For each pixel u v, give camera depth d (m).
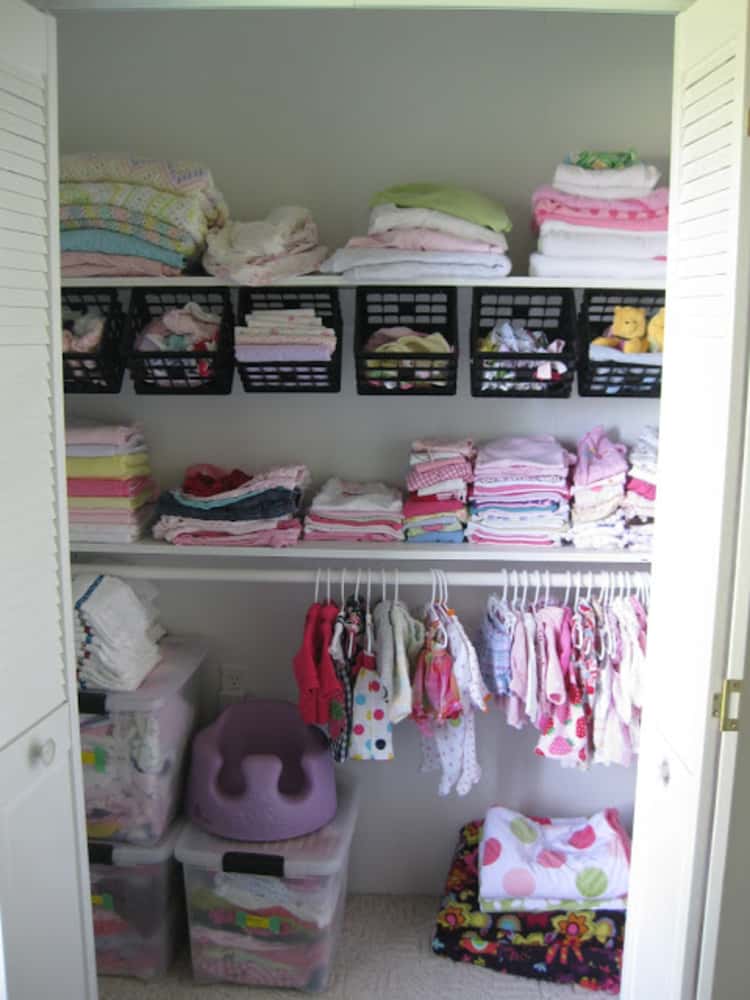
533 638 2.27
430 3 1.49
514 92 2.33
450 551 2.26
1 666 1.43
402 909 2.59
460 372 2.45
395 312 2.39
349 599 2.32
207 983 2.31
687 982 1.53
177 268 2.18
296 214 2.22
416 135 2.36
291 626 2.57
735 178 1.33
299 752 2.47
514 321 2.36
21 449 1.47
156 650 2.42
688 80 1.52
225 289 2.32
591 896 2.36
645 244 2.13
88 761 2.24
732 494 1.38
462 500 2.35
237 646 2.59
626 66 2.31
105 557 2.55
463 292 2.41
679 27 1.56
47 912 1.59
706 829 1.47
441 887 2.65
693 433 1.51
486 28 2.30
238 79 2.35
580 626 2.27
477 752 2.60
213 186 2.22
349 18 2.31
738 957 1.58
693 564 1.50
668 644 1.61
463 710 2.28
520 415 2.47
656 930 1.67
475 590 2.53
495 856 2.39
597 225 2.14
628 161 2.17
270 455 2.52
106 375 2.29
